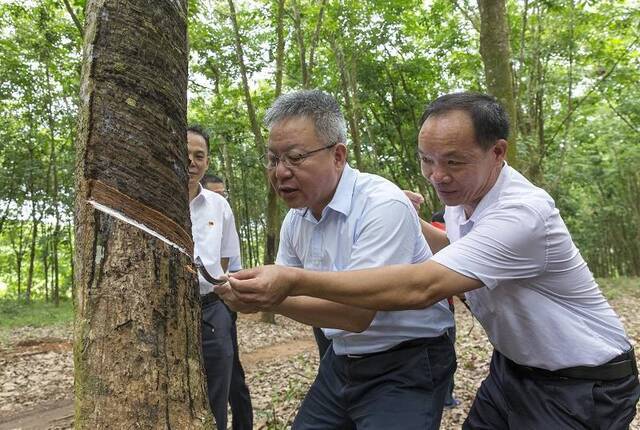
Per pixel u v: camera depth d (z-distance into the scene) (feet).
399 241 6.28
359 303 5.20
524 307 5.99
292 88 43.32
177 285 4.48
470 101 5.57
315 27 37.58
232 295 5.93
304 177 6.02
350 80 48.91
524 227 5.47
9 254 79.00
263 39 38.65
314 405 7.36
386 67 50.47
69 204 54.75
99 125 4.33
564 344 5.97
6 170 53.01
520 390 6.48
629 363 6.20
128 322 4.13
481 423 7.24
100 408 3.95
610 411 5.95
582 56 40.19
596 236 82.74
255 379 20.49
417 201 7.97
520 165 28.60
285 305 6.24
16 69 43.34
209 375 9.94
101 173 4.30
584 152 63.36
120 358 4.06
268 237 35.55
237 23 36.35
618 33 38.45
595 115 57.41
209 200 10.71
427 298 5.26
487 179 5.90
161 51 4.56
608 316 6.24
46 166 55.26
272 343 31.30
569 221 59.77
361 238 6.30
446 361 6.91
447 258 5.35
